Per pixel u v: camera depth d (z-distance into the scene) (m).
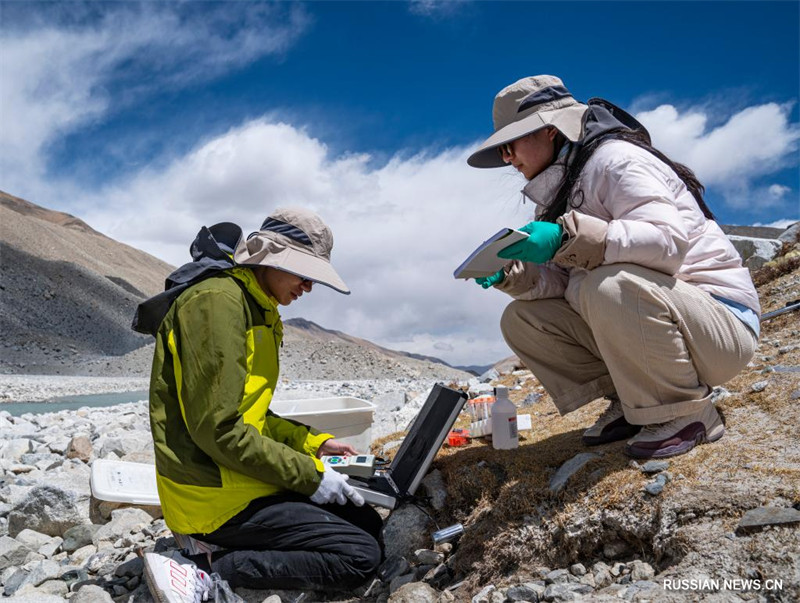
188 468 2.66
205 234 2.77
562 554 2.58
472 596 2.58
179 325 2.59
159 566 2.55
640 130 2.96
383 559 3.08
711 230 2.91
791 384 3.34
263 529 2.72
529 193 3.08
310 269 2.68
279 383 17.80
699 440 2.79
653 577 2.26
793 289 5.69
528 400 5.39
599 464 2.81
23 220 75.56
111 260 114.81
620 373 2.76
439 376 32.44
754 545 2.09
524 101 2.94
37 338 46.81
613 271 2.66
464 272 2.72
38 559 3.56
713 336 2.68
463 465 3.43
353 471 3.17
